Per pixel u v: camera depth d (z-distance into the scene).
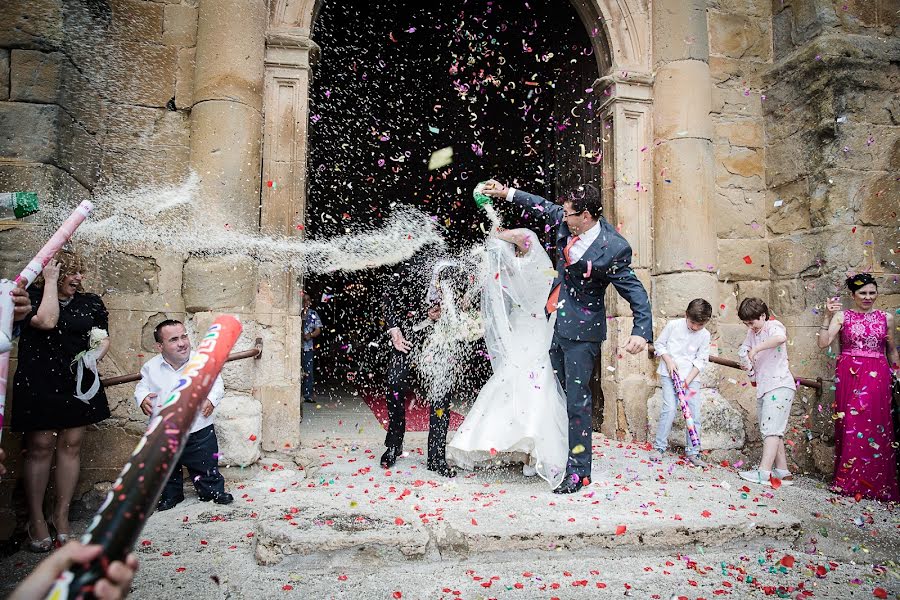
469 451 3.99
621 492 3.64
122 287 4.44
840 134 5.15
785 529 3.16
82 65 4.09
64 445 3.33
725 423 5.10
